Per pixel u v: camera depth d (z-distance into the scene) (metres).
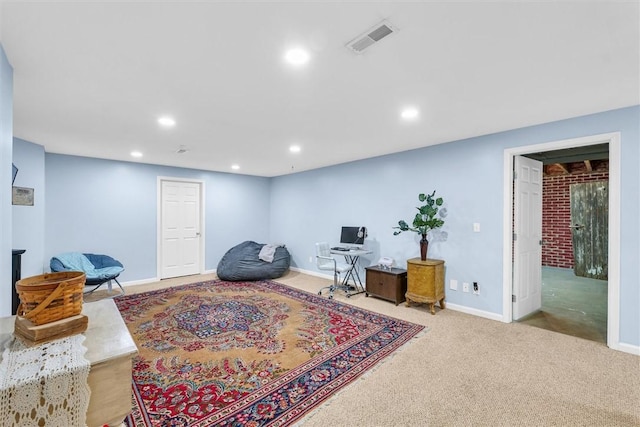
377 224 4.69
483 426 1.68
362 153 4.46
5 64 1.71
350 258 5.05
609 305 2.65
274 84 2.13
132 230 5.10
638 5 1.31
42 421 0.92
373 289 4.20
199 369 2.29
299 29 1.50
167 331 3.02
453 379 2.15
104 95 2.31
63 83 2.11
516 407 1.84
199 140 3.67
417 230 3.90
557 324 3.22
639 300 2.48
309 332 3.00
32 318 1.10
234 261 5.37
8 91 1.77
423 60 1.80
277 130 3.27
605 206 5.63
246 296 4.32
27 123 2.98
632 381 2.11
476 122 2.98
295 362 2.40
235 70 1.92
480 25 1.47
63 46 1.64
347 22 1.44
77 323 1.17
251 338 2.85
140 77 2.02
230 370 2.28
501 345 2.69
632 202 2.52
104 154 4.48
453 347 2.65
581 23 1.45
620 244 2.57
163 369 2.29
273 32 1.52
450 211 3.76
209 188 6.07
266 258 5.55
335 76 2.01
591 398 1.93
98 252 4.76
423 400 1.91
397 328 3.09
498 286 3.34
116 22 1.44
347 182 5.20
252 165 5.51
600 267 5.65
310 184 5.97
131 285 5.02
